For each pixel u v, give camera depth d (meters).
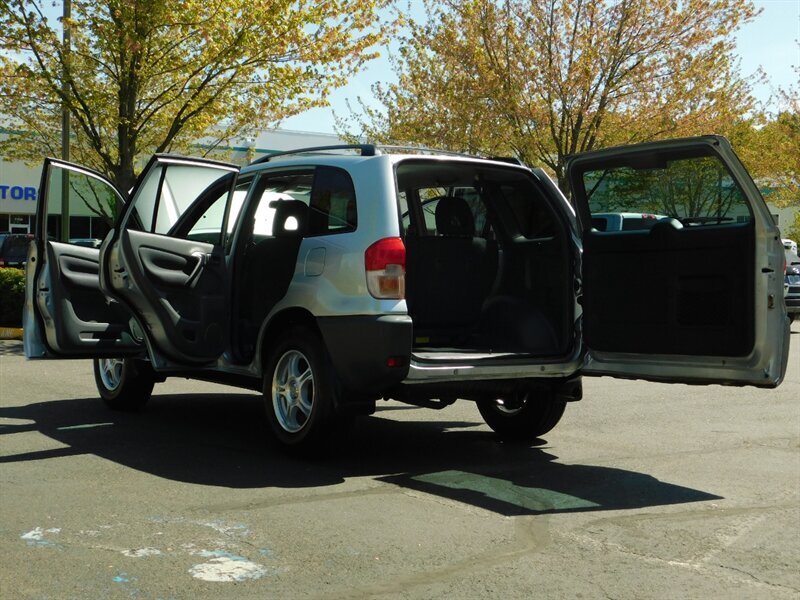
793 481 5.99
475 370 5.98
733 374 5.73
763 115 29.80
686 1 21.00
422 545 4.45
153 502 5.11
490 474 6.04
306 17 17.20
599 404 9.29
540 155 22.72
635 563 4.25
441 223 6.88
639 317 6.18
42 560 4.12
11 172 43.06
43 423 7.46
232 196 6.74
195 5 16.34
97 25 16.36
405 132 26.12
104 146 19.12
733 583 4.00
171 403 8.65
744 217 5.70
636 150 6.06
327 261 6.02
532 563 4.21
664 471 6.25
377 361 5.70
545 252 6.70
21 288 16.30
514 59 21.69
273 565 4.11
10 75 17.50
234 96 18.44
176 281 6.46
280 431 6.32
